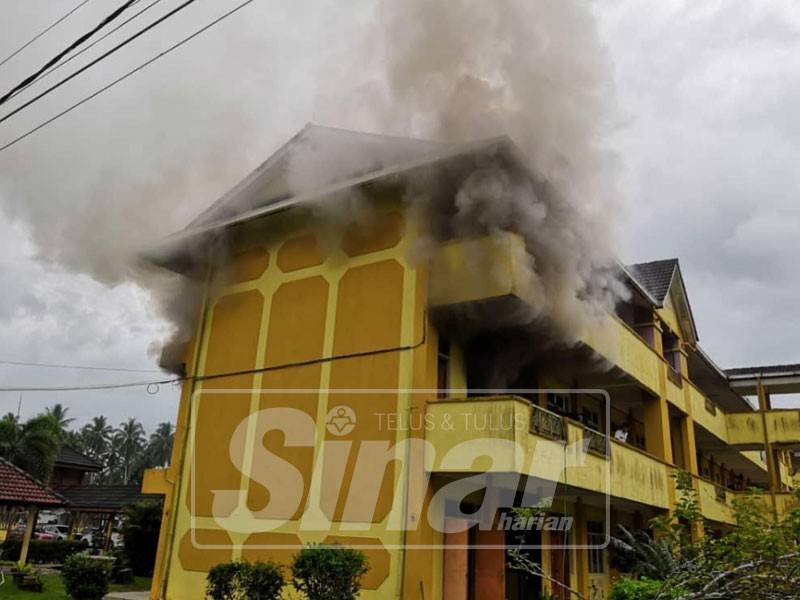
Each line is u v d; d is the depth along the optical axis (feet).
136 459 249.75
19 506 55.16
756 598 16.69
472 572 37.27
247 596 31.32
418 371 34.06
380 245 38.14
